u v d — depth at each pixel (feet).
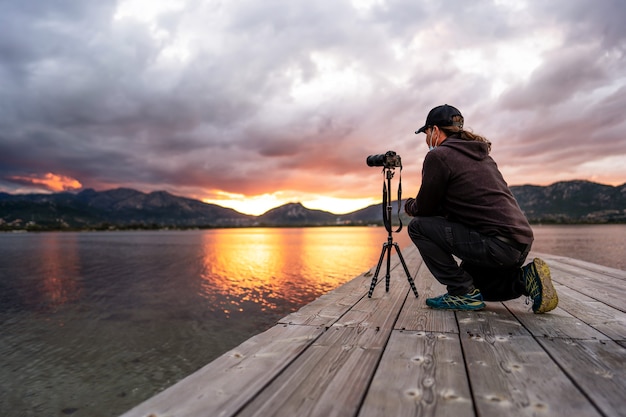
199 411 4.15
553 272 15.96
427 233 9.12
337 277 74.90
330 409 4.22
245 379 5.06
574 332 7.36
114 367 26.63
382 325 7.93
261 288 62.08
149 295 56.39
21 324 39.34
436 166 8.42
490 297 9.37
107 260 124.16
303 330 7.56
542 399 4.46
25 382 23.84
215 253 159.53
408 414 4.10
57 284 68.90
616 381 4.95
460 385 4.90
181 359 28.40
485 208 8.16
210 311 45.27
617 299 10.59
